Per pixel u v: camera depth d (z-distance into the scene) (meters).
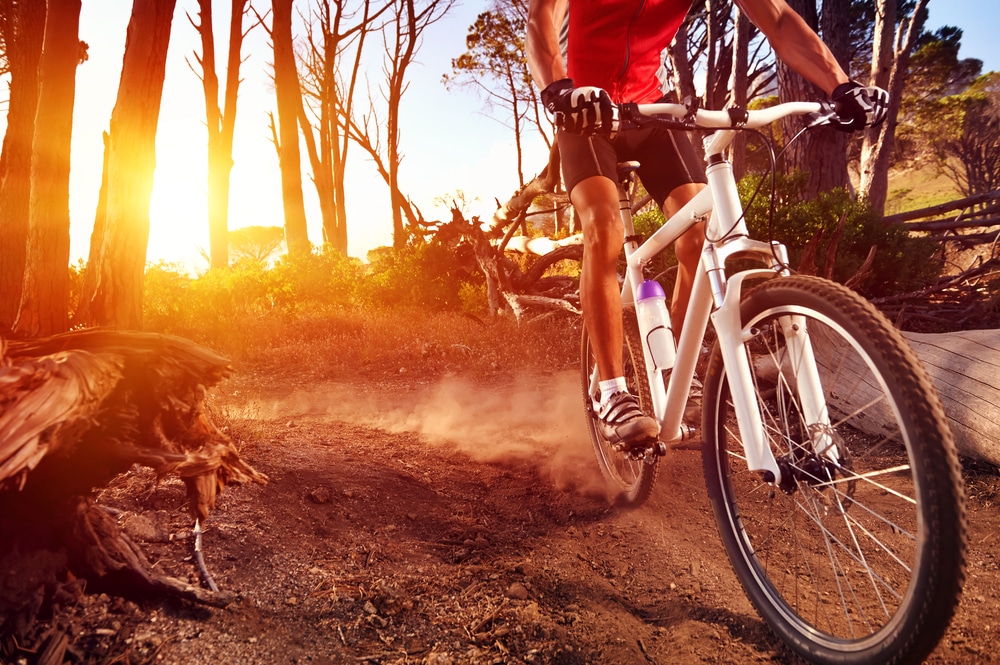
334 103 28.28
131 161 3.23
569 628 1.88
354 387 5.86
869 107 1.93
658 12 2.48
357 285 12.28
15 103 4.44
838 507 1.77
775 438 1.83
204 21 20.47
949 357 3.45
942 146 28.92
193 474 1.79
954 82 31.36
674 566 2.27
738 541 1.95
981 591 2.01
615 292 2.42
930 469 1.32
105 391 1.55
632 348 2.82
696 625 1.92
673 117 1.80
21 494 1.55
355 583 1.96
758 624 1.91
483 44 29.28
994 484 2.87
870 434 1.92
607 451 3.07
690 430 2.42
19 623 1.51
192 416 1.86
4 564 1.52
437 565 2.17
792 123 10.27
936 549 1.31
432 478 3.00
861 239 7.78
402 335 8.22
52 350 1.74
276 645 1.65
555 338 7.62
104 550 1.67
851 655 1.52
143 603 1.71
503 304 9.91
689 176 2.54
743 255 1.87
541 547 2.37
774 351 1.88
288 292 12.15
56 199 3.16
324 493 2.46
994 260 7.55
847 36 11.21
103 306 3.23
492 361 6.71
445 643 1.75
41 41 4.71
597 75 2.55
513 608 1.92
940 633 1.33
